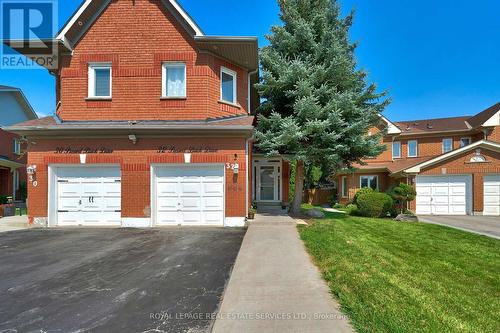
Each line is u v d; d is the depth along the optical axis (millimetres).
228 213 11156
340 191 25188
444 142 24188
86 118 11977
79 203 11414
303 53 13422
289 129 11992
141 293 4926
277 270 5887
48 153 11344
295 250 7406
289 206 15930
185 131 11078
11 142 23922
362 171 23547
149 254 7285
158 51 12039
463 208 19078
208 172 11375
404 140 25016
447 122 26578
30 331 3781
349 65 13281
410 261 7016
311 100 12023
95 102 12000
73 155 11297
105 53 12062
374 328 3619
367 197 16141
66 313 4250
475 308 4527
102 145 11320
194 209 11312
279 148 13617
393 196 16766
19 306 4492
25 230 10570
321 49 13109
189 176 11375
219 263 6512
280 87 13070
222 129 10922
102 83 12242
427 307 4320
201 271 5988
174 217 11328
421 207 19438
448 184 19312
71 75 12070
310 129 12219
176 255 7176
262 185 17875
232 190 11203
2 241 8844
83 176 11453
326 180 26219
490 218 16969
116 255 7227
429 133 24156
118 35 12094
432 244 9016
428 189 19469
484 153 18703
